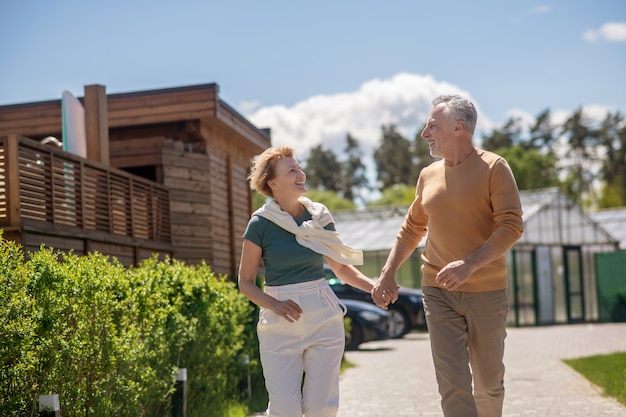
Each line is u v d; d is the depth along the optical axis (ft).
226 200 52.01
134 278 23.17
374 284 17.19
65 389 18.56
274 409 15.81
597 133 287.07
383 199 282.97
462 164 17.37
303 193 16.47
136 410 21.15
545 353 53.21
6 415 16.52
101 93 40.65
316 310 15.97
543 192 100.32
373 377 40.45
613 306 103.35
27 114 48.37
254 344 33.22
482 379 17.57
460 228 17.29
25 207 28.09
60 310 18.15
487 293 17.16
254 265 16.20
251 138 54.44
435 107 17.60
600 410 28.17
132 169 50.70
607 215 118.73
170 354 24.35
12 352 16.31
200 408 26.30
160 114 47.39
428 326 17.63
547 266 98.07
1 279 16.40
